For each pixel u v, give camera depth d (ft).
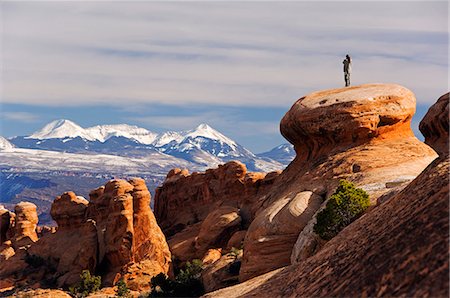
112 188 446.60
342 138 333.83
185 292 330.34
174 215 561.43
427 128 358.84
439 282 110.42
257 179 489.67
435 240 123.03
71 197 471.62
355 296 131.13
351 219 250.37
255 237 293.02
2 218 577.43
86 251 409.49
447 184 145.38
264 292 195.62
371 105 329.11
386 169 302.86
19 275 437.17
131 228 401.29
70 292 379.14
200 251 422.41
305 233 270.46
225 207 442.91
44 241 463.01
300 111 350.43
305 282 169.37
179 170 606.14
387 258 133.80
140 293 361.10
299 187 319.88
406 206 157.28
